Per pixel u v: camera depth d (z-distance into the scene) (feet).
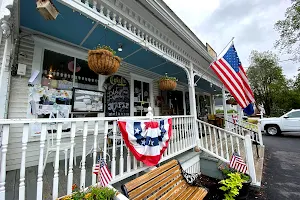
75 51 13.16
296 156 20.44
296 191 11.73
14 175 8.81
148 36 11.83
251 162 12.26
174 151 12.24
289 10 36.45
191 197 7.80
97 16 8.20
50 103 11.62
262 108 79.41
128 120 8.15
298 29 35.94
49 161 11.14
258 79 78.69
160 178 7.98
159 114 23.06
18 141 10.04
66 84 12.67
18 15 8.41
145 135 8.92
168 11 11.34
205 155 15.74
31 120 5.08
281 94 71.36
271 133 36.70
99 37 11.60
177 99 28.25
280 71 74.79
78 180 8.19
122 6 9.57
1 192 4.48
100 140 14.16
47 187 7.35
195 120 16.25
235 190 9.58
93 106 14.32
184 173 9.78
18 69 10.23
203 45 18.24
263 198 10.91
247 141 12.73
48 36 11.44
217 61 12.61
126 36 9.91
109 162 11.33
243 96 12.26
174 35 13.75
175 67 18.85
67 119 6.01
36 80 11.08
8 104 9.81
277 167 16.79
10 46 8.48
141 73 20.21
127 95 18.22
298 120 33.91
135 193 6.48
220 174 14.16
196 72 19.44
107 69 8.81
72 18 9.26
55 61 12.19
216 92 42.52
